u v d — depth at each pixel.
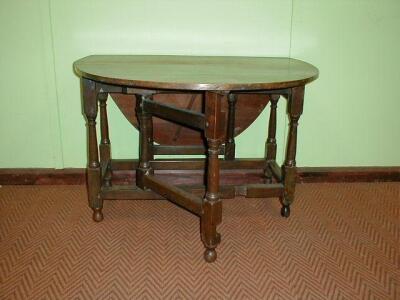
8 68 2.46
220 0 2.41
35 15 2.38
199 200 1.92
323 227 2.25
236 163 2.60
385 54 2.57
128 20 2.42
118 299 1.67
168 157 2.73
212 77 1.80
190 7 2.41
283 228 2.23
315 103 2.66
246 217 2.34
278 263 1.93
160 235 2.15
